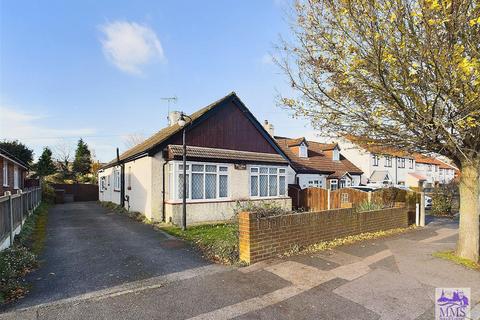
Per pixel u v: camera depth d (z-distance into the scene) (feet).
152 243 29.73
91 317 14.53
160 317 14.52
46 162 125.29
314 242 27.22
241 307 15.55
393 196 47.11
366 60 18.63
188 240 31.12
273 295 16.97
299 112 24.04
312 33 21.22
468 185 24.00
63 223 43.47
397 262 23.04
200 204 45.14
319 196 60.23
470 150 20.52
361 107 21.53
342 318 14.48
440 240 31.99
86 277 19.92
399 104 19.12
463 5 15.65
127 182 59.36
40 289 17.89
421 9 15.81
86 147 153.17
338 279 19.35
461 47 15.94
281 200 56.75
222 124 51.67
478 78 15.23
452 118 18.67
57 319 14.34
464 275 20.34
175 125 63.05
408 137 21.30
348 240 29.84
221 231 36.27
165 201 45.03
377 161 113.09
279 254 24.16
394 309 15.42
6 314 14.82
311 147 94.63
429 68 17.48
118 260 23.76
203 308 15.43
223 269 21.26
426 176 148.97
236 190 50.34
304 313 14.94
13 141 108.06
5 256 21.66
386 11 17.31
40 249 27.37
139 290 17.69
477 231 24.03
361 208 37.17
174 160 43.52
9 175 57.62
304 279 19.31
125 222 44.32
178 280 19.25
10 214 27.68
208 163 46.93
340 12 18.58
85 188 102.68
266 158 55.26
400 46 17.33
